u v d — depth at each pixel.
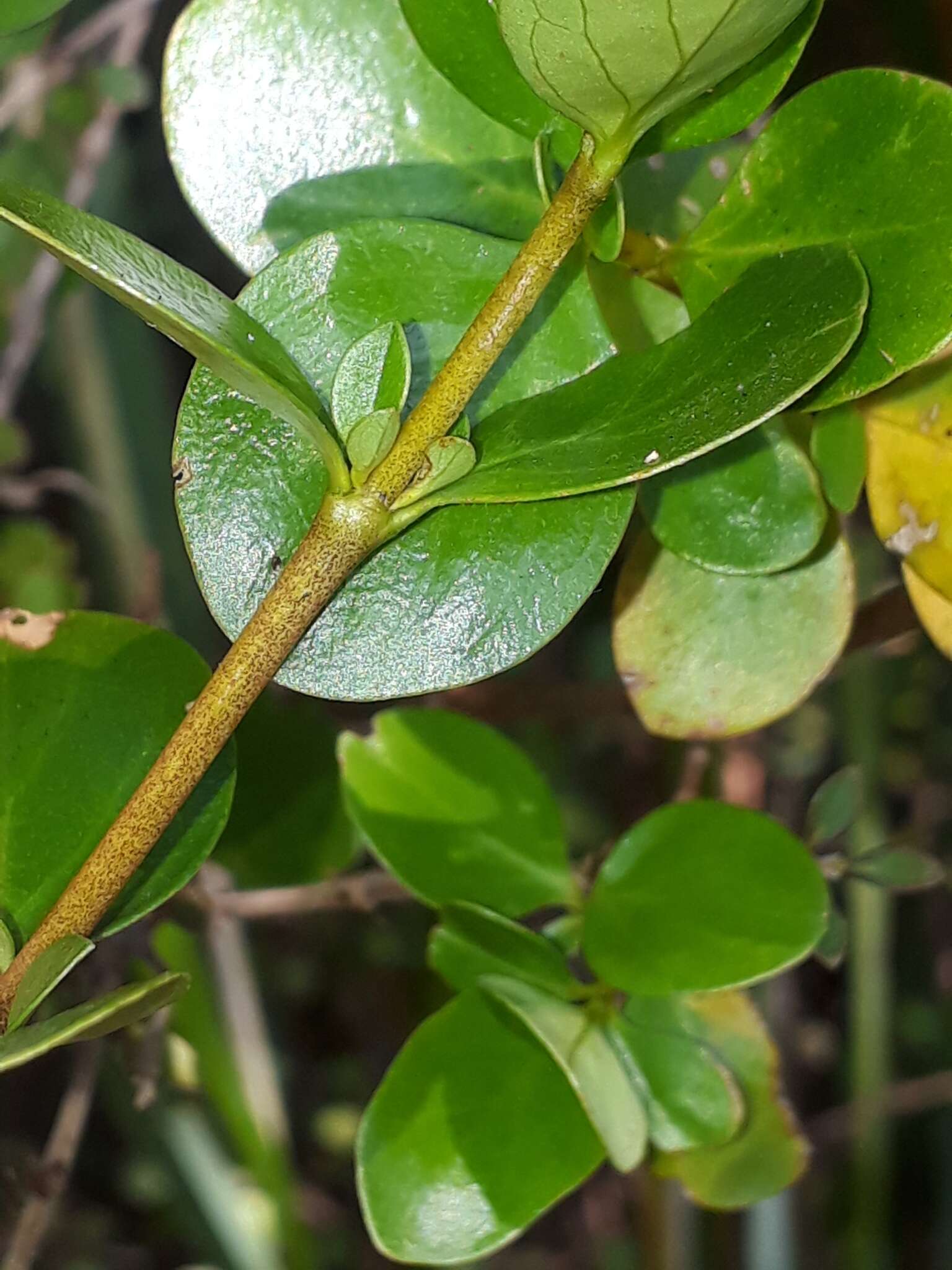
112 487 0.35
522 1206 0.18
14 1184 0.25
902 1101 0.37
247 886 0.25
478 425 0.16
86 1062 0.26
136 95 0.30
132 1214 0.45
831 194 0.16
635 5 0.13
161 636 0.17
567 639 0.41
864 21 0.27
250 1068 0.33
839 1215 0.38
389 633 0.16
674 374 0.15
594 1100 0.18
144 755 0.17
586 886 0.21
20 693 0.17
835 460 0.18
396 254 0.16
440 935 0.20
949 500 0.18
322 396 0.16
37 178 0.32
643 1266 0.27
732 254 0.17
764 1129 0.20
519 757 0.21
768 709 0.19
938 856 0.35
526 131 0.16
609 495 0.16
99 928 0.16
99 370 0.34
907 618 0.22
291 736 0.25
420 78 0.17
